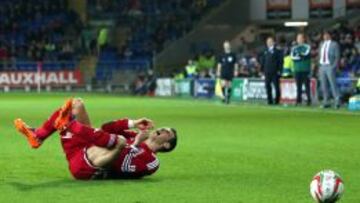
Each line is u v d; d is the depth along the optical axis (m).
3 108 37.28
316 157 16.38
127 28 71.69
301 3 65.56
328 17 64.50
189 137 21.23
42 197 11.19
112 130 12.87
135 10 73.00
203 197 11.18
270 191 11.74
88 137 12.25
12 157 16.45
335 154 16.94
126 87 64.19
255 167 14.72
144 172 12.81
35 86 65.88
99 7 74.06
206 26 67.75
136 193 11.48
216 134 22.17
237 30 67.75
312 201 10.83
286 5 66.25
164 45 67.75
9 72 65.50
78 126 12.24
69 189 11.87
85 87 66.19
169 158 16.19
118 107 37.97
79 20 72.06
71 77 66.44
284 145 18.97
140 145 12.73
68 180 12.84
